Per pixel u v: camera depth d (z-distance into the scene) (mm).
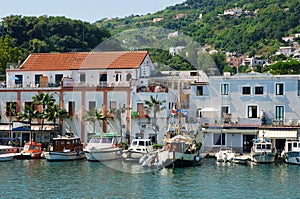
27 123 106250
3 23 167000
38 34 169000
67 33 172875
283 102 101125
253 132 98125
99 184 68375
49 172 78688
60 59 114688
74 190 64875
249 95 101938
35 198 60750
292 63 187750
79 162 90125
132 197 60812
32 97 105938
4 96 110375
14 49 138000
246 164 88125
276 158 94250
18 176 75250
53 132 106000
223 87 101938
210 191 64312
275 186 68000
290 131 96875
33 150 96312
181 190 64812
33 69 113375
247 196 61969
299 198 61281
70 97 106562
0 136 109375
